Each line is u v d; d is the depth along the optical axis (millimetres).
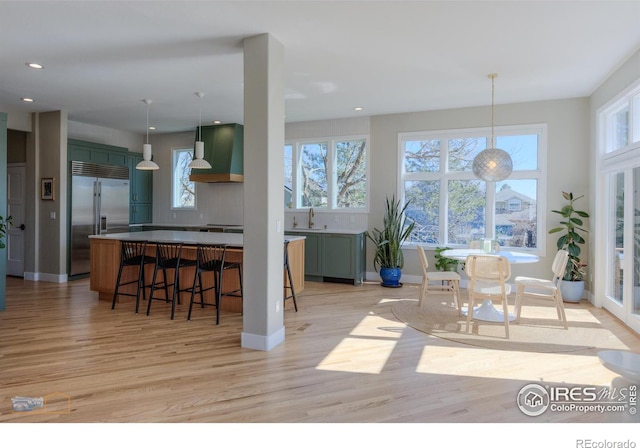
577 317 4512
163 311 4715
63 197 6355
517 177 5906
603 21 3242
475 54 3949
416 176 6516
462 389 2711
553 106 5652
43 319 4336
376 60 4109
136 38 3564
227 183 7934
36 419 2312
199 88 5086
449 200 6359
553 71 4453
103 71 4441
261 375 2932
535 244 5852
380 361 3203
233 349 3473
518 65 4262
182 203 8398
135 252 4961
